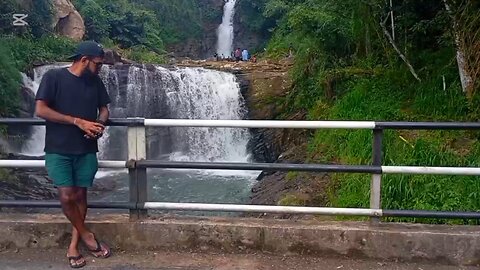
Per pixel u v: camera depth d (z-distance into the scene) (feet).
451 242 12.44
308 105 38.19
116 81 52.95
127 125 12.79
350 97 29.37
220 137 50.21
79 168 12.08
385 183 18.52
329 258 12.81
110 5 88.79
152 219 13.53
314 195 25.08
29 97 47.01
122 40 86.48
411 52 27.68
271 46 76.48
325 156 28.55
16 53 51.31
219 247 13.14
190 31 114.73
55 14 70.13
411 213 12.91
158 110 54.19
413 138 21.98
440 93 24.07
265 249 13.04
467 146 20.77
